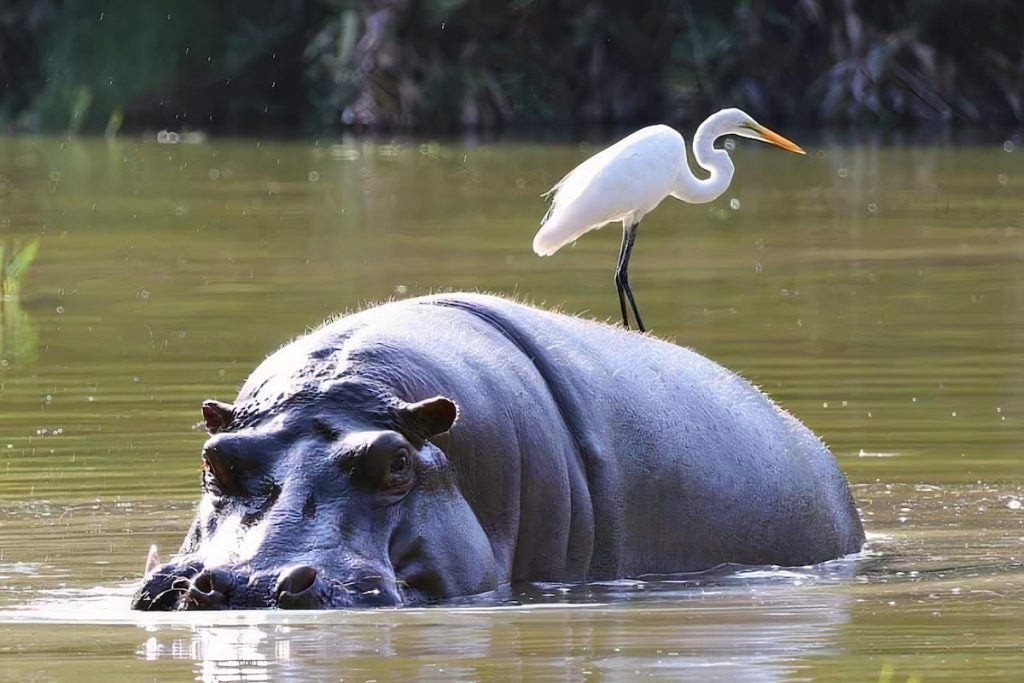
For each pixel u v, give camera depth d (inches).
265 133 6643.7
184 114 6889.8
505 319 1214.3
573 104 6663.4
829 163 4943.4
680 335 2224.4
